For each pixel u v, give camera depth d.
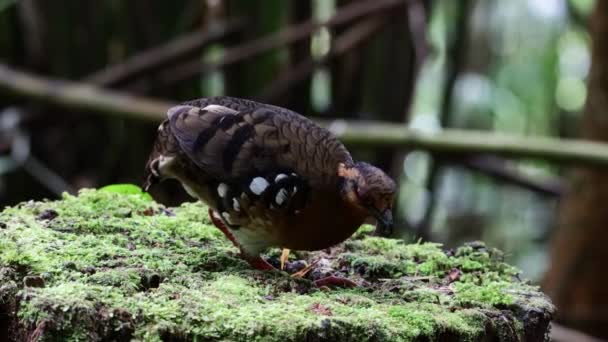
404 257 6.38
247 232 5.69
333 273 5.98
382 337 4.74
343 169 5.48
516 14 15.70
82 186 13.77
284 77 13.20
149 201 7.04
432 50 13.33
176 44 13.03
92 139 13.73
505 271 6.20
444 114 14.27
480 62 15.32
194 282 5.27
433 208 14.22
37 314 4.62
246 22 13.18
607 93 12.73
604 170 12.48
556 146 11.55
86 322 4.62
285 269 6.11
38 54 13.49
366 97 13.66
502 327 5.20
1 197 13.44
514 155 11.66
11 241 5.63
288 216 5.50
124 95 12.77
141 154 13.55
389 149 13.66
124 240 5.98
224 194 5.66
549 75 16.00
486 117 15.34
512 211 15.96
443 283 5.87
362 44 13.09
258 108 5.82
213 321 4.66
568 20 15.74
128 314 4.67
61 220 6.31
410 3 12.98
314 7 13.66
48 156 13.73
